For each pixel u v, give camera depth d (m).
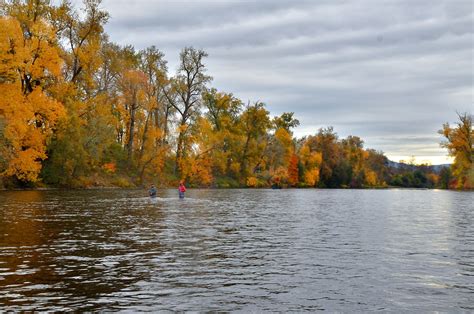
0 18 42.12
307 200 50.44
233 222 24.69
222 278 11.55
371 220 27.02
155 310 8.94
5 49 41.03
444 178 139.38
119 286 10.65
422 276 12.04
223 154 91.44
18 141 44.84
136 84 64.94
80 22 53.94
